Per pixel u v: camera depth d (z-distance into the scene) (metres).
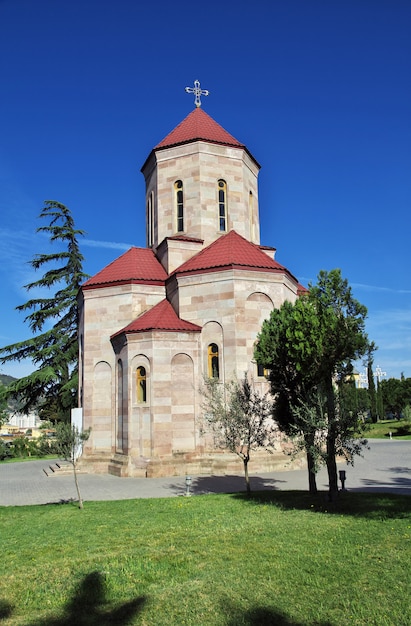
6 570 8.01
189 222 25.16
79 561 8.30
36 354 33.34
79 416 23.42
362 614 5.82
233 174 25.92
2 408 37.09
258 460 19.16
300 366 11.91
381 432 44.16
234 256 21.31
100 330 23.41
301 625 5.65
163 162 26.28
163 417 19.52
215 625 5.76
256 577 7.12
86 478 20.02
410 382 61.22
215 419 14.64
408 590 6.40
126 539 9.59
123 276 23.88
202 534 9.64
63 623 6.00
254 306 20.53
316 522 10.12
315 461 12.08
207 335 20.55
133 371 20.25
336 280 12.35
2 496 16.86
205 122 27.56
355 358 11.94
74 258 36.56
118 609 6.32
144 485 17.14
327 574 7.09
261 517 10.86
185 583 7.05
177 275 21.48
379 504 11.50
